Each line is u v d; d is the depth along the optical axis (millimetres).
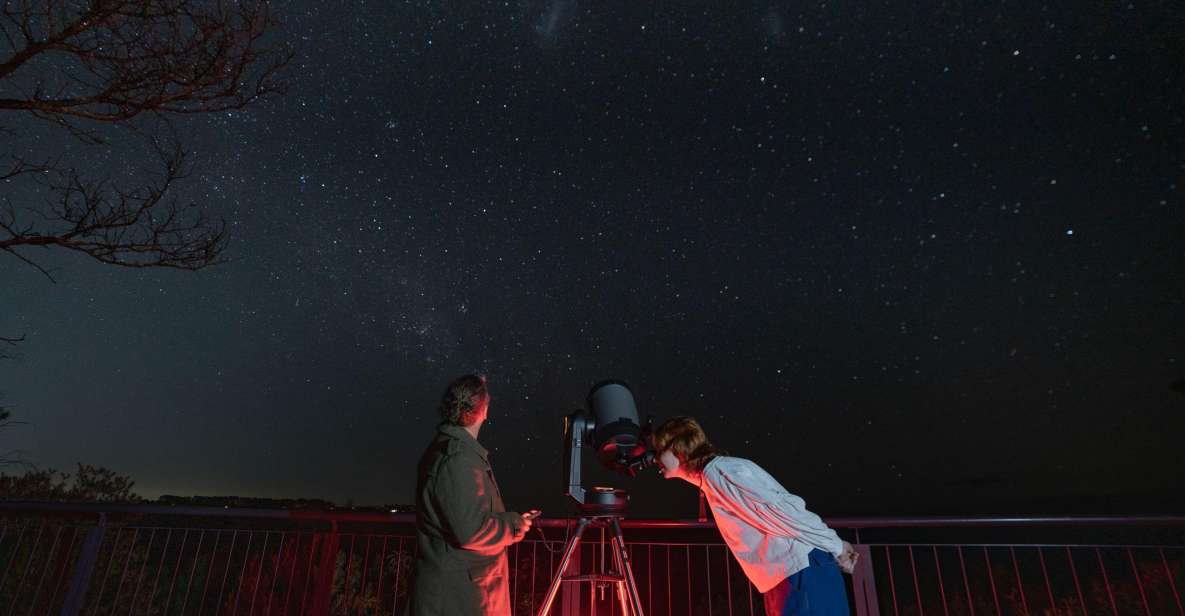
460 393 2301
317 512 3281
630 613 2545
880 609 2967
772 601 2264
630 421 2645
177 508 3316
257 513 3295
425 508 2162
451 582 2076
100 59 3389
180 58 3467
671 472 2602
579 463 2654
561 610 2992
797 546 2227
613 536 2588
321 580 3244
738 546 2371
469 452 2193
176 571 3766
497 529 2092
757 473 2320
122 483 5590
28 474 5137
